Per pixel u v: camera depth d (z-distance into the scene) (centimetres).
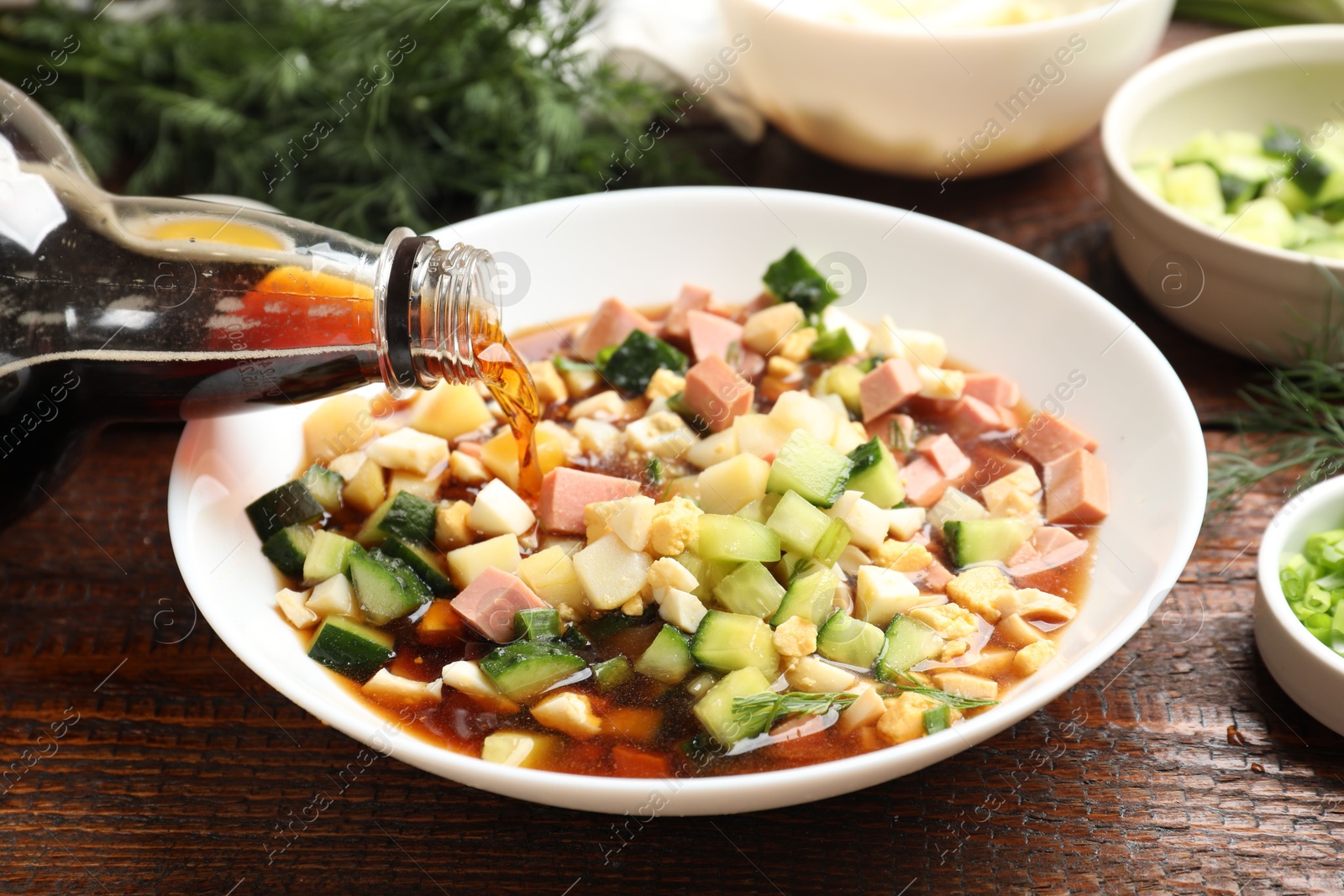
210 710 44
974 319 48
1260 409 49
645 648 42
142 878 41
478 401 47
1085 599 43
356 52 54
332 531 45
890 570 43
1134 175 51
